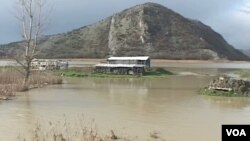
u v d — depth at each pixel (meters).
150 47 199.25
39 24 63.38
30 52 64.88
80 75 79.56
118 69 88.81
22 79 56.84
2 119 27.70
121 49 196.12
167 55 189.12
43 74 70.38
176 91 48.91
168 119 28.00
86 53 192.00
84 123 26.16
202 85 58.88
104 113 30.55
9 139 21.55
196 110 32.38
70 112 30.97
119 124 25.95
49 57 182.12
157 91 48.88
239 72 92.38
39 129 23.88
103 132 23.20
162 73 89.62
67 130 23.48
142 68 87.19
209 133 23.36
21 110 31.84
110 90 50.06
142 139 21.52
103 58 179.38
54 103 36.38
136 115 29.69
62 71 87.50
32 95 42.97
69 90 49.44
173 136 22.45
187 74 90.69
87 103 36.62
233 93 42.81
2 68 79.06
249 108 33.62
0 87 44.75
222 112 31.33
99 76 78.81
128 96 42.91
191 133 23.31
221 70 110.38
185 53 196.88
